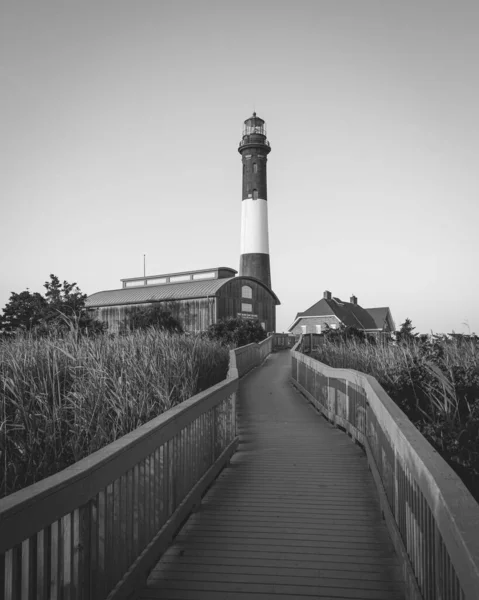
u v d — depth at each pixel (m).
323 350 19.59
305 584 4.05
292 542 4.83
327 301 56.94
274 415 12.09
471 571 2.03
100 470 3.22
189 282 45.50
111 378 6.84
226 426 7.84
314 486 6.52
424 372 7.98
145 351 8.34
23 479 5.16
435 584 2.96
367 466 7.45
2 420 5.71
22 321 22.81
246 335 31.80
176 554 4.58
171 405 6.89
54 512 2.68
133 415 6.49
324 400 11.85
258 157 54.34
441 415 6.14
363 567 4.33
